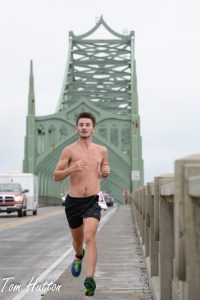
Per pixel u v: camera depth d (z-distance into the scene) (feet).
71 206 27.89
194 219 11.82
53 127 406.21
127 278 36.04
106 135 412.16
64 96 500.33
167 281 22.40
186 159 12.16
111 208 236.22
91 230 26.99
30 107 400.47
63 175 27.37
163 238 22.35
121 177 408.05
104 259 47.57
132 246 59.93
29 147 394.52
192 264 11.78
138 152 404.77
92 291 26.53
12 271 40.37
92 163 27.86
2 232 84.69
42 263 45.60
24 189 156.35
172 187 16.19
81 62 515.50
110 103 501.56
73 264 30.22
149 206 32.81
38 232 84.84
